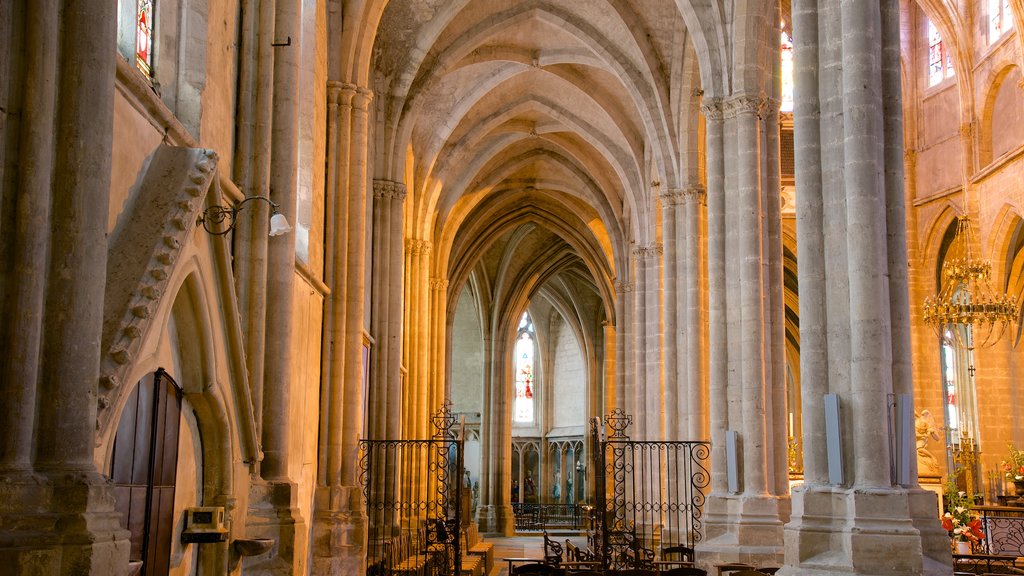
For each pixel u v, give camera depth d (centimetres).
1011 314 2855
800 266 1444
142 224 923
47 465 693
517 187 4462
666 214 2912
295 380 1636
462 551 2998
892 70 1442
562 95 3581
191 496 1106
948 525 2164
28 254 693
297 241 1750
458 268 4812
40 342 702
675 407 2903
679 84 2864
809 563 1326
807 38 1480
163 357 987
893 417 1361
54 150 723
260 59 1371
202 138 1148
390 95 2833
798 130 1471
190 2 1160
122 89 893
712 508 2069
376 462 2686
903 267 1401
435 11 2733
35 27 710
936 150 3394
